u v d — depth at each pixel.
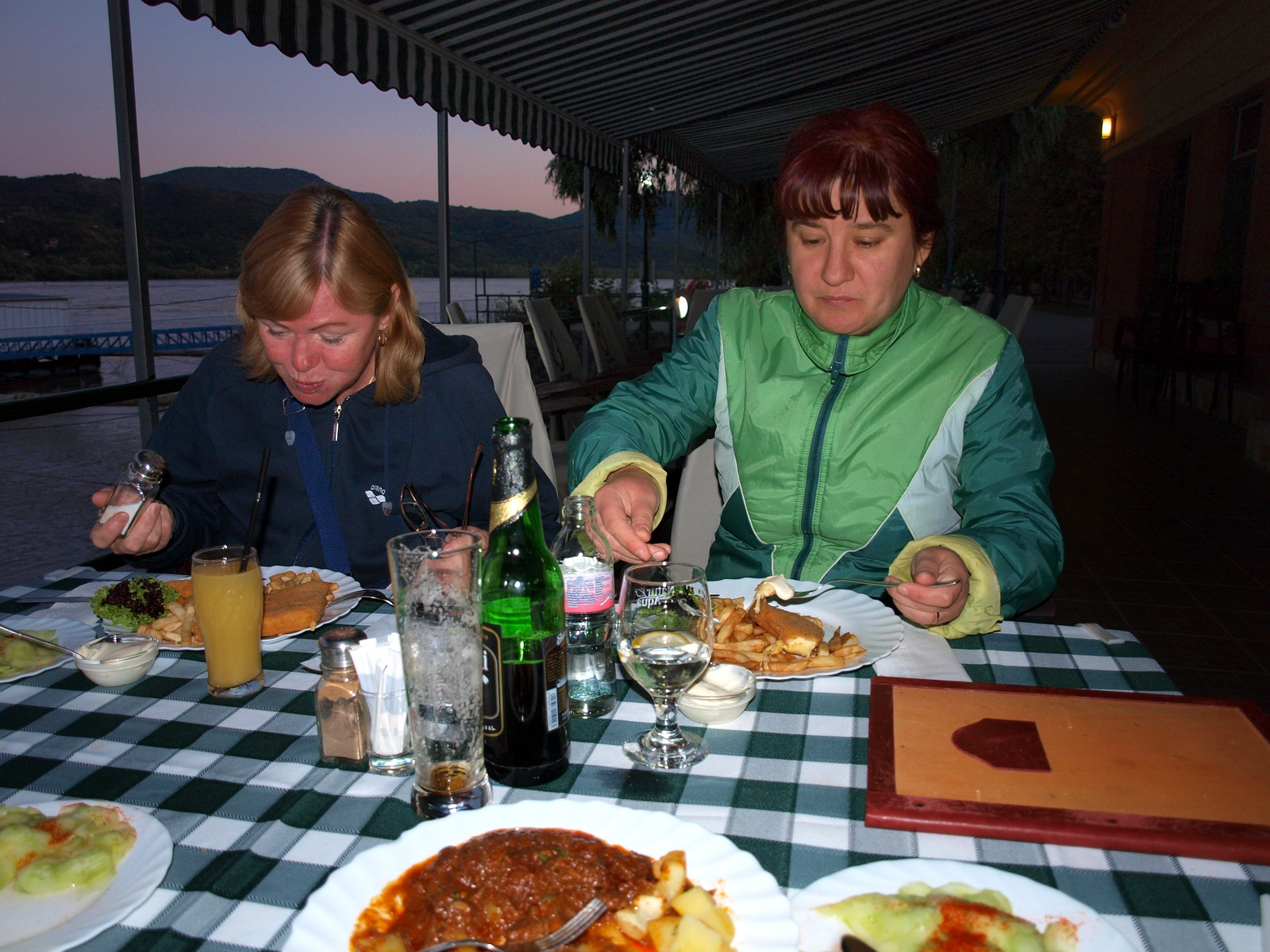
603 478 1.42
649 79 5.59
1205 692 2.98
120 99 2.64
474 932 0.63
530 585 0.86
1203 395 8.80
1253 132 8.21
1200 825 0.75
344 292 1.39
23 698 1.10
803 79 6.98
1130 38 9.49
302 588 1.35
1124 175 11.74
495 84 4.53
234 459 1.73
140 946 0.66
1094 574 4.16
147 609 1.26
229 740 0.99
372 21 3.25
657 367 1.90
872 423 1.63
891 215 1.40
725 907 0.65
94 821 0.78
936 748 0.89
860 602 1.33
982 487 1.54
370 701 0.92
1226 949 0.64
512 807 0.76
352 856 0.77
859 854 0.76
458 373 1.79
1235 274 8.58
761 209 15.87
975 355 1.61
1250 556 4.38
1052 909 0.65
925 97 9.96
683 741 0.95
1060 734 0.91
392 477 1.74
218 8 2.38
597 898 0.65
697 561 2.11
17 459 7.29
